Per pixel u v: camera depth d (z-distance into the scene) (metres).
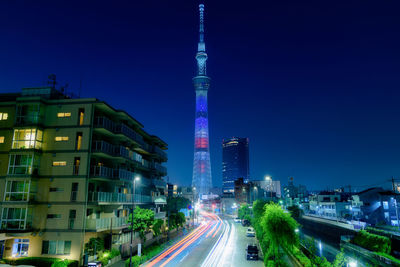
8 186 34.06
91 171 36.41
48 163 35.94
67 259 31.80
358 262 35.66
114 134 39.84
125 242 42.50
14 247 33.91
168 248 50.00
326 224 77.00
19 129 35.69
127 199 42.94
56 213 34.59
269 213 29.66
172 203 72.12
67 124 36.72
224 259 40.06
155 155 58.84
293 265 31.20
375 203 89.81
